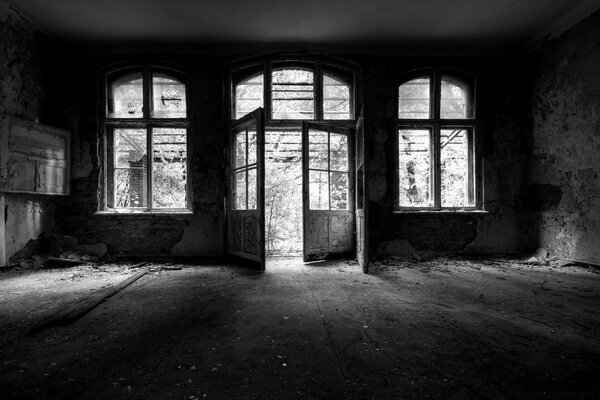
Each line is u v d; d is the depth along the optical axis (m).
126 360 1.81
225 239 5.32
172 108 9.22
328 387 1.53
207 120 5.40
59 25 4.80
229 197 5.29
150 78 5.50
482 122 5.52
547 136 5.09
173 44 5.31
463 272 4.31
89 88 5.34
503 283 3.68
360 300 3.00
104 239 5.25
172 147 8.96
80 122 5.30
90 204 5.26
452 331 2.23
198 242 5.30
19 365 1.76
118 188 9.20
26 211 4.67
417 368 1.72
